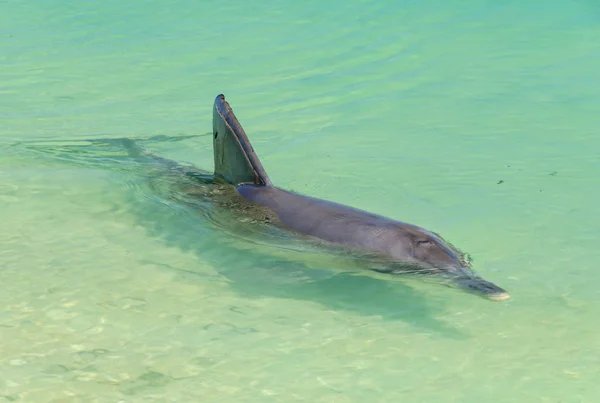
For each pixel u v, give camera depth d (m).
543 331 7.85
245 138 10.15
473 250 9.52
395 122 14.46
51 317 8.05
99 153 12.76
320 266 9.03
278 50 18.95
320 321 8.04
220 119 10.27
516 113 14.80
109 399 6.77
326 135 13.82
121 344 7.59
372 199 11.15
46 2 23.08
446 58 18.14
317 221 9.24
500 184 11.66
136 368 7.22
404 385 7.03
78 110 15.21
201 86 16.64
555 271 9.01
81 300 8.39
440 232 10.00
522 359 7.41
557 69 17.20
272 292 8.59
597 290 8.59
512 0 22.25
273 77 17.17
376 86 16.45
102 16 21.77
